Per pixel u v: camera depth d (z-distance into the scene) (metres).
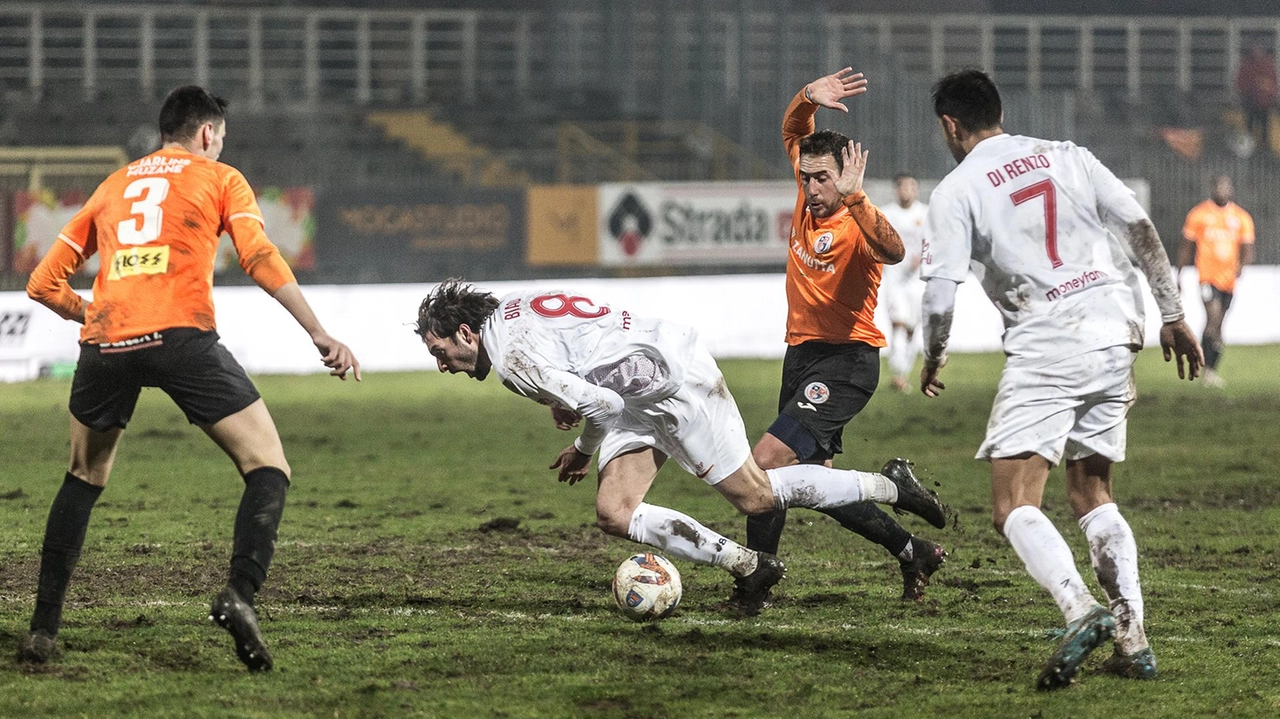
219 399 12.42
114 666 12.50
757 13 75.31
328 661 12.73
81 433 12.73
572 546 19.45
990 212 12.70
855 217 14.70
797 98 16.64
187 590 16.08
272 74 73.31
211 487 25.31
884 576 17.28
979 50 77.56
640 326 13.73
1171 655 13.22
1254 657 13.14
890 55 68.38
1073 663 11.73
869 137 65.62
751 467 14.30
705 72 73.00
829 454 16.11
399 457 30.06
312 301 52.66
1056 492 24.94
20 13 69.75
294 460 29.47
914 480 15.25
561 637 13.81
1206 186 65.62
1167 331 12.88
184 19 72.44
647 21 77.50
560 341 13.41
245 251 12.48
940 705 11.47
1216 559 18.55
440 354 13.61
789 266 16.14
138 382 12.49
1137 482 25.80
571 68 77.56
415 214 57.81
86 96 68.06
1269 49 79.94
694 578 17.09
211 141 13.23
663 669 12.55
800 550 19.23
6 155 57.69
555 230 59.03
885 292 43.19
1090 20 78.06
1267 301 60.22
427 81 75.69
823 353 15.81
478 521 21.67
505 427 36.19
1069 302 12.56
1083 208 12.76
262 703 11.34
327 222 57.00
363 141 70.12
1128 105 78.44
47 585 12.72
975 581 16.89
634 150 71.56
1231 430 33.81
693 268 61.09
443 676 12.24
